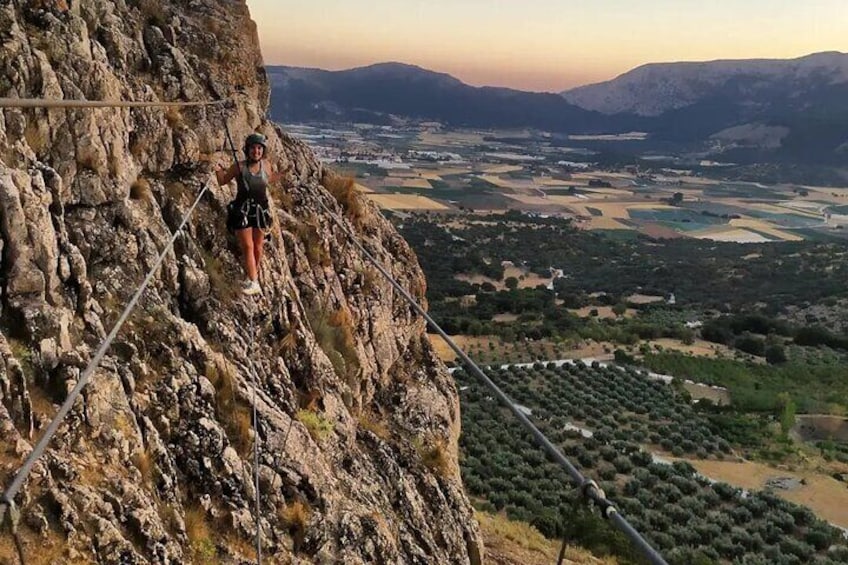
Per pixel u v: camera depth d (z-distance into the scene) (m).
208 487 11.08
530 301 190.38
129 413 10.23
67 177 11.95
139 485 9.74
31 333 9.65
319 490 13.03
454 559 17.86
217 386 12.45
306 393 15.84
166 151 14.93
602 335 153.75
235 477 11.48
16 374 8.97
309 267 19.28
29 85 11.72
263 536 11.30
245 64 20.72
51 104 6.56
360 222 24.78
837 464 87.12
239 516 11.08
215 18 20.75
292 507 12.31
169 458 10.69
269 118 23.34
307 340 16.50
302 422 14.43
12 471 8.09
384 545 13.60
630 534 6.34
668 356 139.25
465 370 111.62
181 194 14.79
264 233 14.84
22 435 8.73
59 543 8.06
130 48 16.25
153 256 12.76
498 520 34.19
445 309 181.62
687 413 103.38
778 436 96.38
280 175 15.64
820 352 160.38
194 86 17.41
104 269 11.90
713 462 82.69
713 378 129.12
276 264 16.50
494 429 80.12
